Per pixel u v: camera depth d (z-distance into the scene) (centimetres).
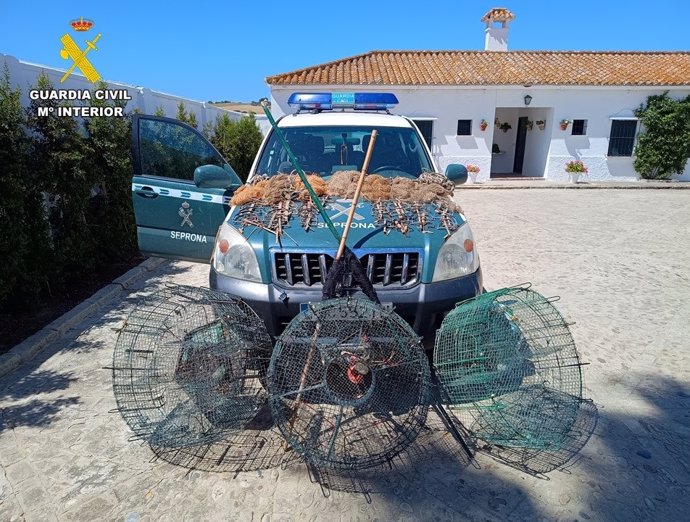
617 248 757
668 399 333
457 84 1622
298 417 296
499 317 301
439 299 293
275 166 432
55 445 284
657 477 257
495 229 908
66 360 389
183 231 418
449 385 288
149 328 306
